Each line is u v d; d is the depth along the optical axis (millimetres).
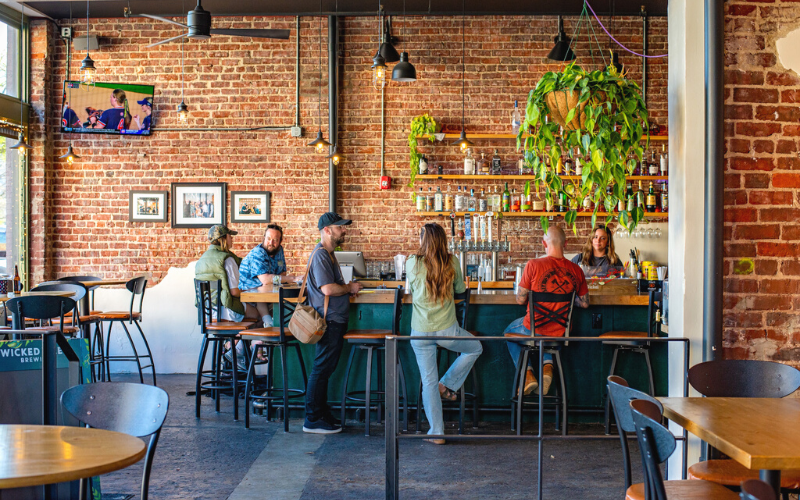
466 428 4836
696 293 3342
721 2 3260
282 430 4793
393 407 3127
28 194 7609
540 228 7727
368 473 3838
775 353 3316
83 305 6090
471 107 7762
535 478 3764
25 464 1714
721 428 2076
